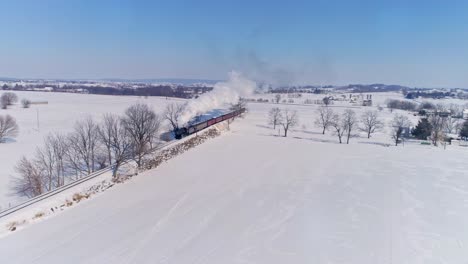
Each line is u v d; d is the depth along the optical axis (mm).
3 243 20703
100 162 41406
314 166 42875
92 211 26172
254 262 19859
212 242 22000
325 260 20344
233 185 33750
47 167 36906
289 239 22781
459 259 20969
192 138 52438
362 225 25391
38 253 19797
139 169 37156
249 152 49688
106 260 19453
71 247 20641
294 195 31500
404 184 36250
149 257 19953
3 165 40375
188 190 31766
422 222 26281
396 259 20734
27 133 58844
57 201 26391
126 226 23750
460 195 32875
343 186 34844
